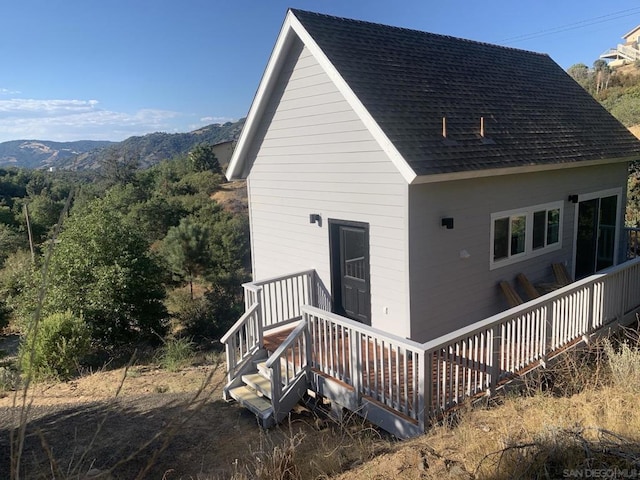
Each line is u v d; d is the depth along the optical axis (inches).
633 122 1334.9
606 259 492.7
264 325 383.2
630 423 180.2
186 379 392.5
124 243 649.6
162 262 878.4
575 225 438.0
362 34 393.1
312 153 372.2
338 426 265.7
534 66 529.0
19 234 1274.6
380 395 247.0
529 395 235.8
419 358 215.9
